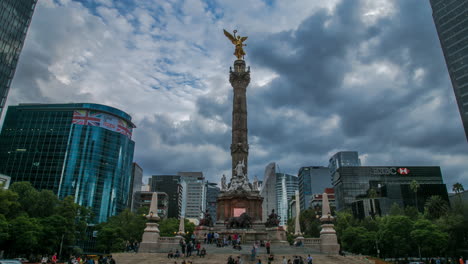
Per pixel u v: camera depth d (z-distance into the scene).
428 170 171.12
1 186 65.69
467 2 124.38
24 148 156.75
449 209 103.50
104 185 157.75
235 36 100.50
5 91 98.75
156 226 50.44
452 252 88.62
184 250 44.12
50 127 160.00
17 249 64.44
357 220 110.19
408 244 82.75
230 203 77.19
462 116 120.50
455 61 124.81
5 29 99.88
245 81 93.31
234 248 50.38
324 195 51.81
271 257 40.25
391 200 139.25
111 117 169.88
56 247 75.88
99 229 105.69
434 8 135.88
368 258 46.44
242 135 87.94
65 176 149.88
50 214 81.00
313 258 42.44
